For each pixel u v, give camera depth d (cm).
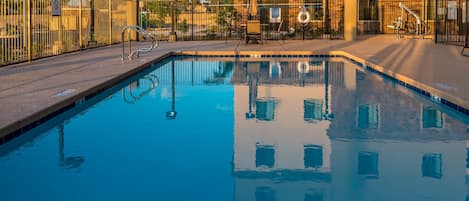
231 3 2170
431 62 1103
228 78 991
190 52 1426
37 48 1164
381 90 825
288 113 634
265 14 2150
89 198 333
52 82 775
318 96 768
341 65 1216
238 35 2055
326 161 416
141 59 1164
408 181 364
